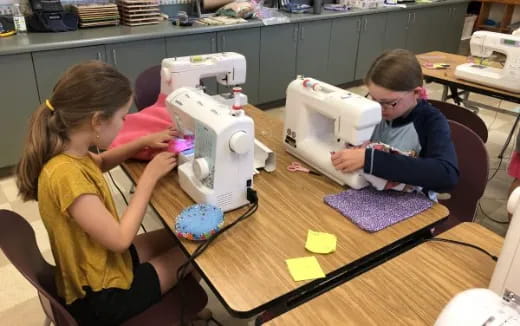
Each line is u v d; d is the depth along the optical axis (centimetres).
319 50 431
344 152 136
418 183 129
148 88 229
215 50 350
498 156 336
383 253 114
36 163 106
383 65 137
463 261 107
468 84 271
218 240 114
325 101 140
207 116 122
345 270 106
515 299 81
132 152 150
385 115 144
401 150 147
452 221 169
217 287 98
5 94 269
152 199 132
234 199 126
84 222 103
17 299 191
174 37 324
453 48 595
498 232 246
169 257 132
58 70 282
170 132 153
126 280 117
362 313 91
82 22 314
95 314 112
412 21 511
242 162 123
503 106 437
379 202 131
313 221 123
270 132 186
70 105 103
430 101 205
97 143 112
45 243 223
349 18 441
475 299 68
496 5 621
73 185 102
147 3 332
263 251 110
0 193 267
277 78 407
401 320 90
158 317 119
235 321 180
